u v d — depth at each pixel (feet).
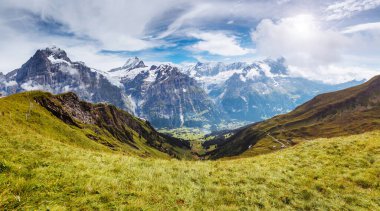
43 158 65.72
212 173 75.77
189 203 56.54
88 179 57.11
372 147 94.79
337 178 76.33
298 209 61.52
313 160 91.35
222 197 61.77
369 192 69.15
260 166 86.02
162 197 56.29
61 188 52.26
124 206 49.11
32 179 53.11
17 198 45.68
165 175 69.21
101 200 50.37
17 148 69.56
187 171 75.36
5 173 53.26
